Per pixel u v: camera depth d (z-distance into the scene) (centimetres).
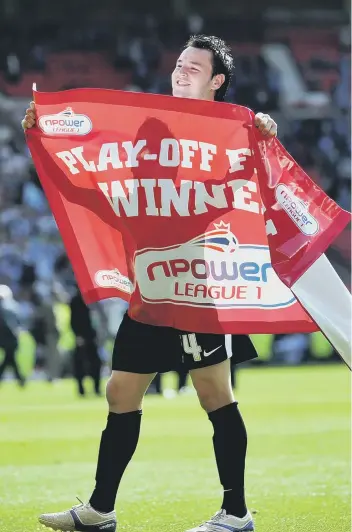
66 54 8050
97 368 4400
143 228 1396
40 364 5784
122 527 1583
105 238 1465
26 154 7225
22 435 2908
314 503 1786
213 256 1401
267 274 1416
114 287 1473
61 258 6356
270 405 3809
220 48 1447
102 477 1409
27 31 8038
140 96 1381
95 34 8131
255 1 8481
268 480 2048
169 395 4384
